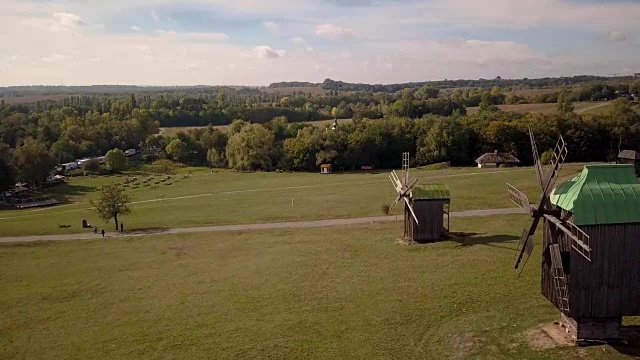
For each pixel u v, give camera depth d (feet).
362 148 401.29
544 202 86.69
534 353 80.84
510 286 111.75
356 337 94.63
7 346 102.78
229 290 126.21
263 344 94.84
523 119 394.93
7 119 556.92
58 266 160.76
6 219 253.65
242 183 340.39
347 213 210.59
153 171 429.79
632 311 80.89
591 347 80.48
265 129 444.96
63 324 112.57
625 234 79.46
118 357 94.27
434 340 90.68
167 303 120.37
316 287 123.03
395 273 128.36
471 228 168.04
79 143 501.56
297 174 381.40
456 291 111.75
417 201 155.02
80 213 255.29
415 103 628.28
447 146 380.17
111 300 125.70
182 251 170.19
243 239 181.37
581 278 79.97
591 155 362.74
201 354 92.89
